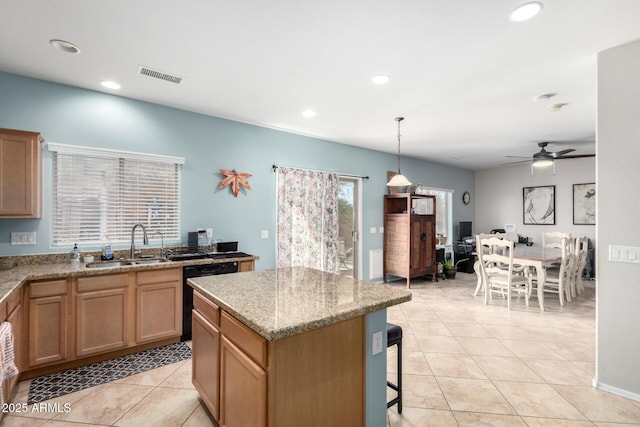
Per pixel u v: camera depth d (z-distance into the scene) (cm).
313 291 192
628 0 175
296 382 141
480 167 793
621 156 224
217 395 180
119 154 324
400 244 577
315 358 148
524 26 201
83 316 261
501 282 445
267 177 438
